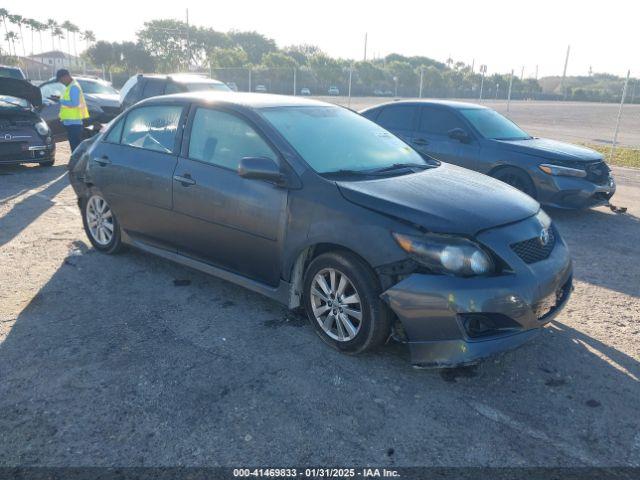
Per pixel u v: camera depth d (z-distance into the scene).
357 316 3.42
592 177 7.39
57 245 5.62
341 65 65.31
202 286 4.66
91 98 15.30
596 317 4.32
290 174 3.68
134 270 4.98
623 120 31.84
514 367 3.51
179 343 3.68
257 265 3.95
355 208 3.36
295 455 2.63
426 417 2.96
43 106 11.79
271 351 3.60
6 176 9.09
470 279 3.08
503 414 3.01
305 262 3.78
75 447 2.64
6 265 5.02
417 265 3.12
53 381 3.19
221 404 3.01
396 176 3.84
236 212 3.93
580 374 3.45
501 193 3.74
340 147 4.07
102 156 5.02
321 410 2.99
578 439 2.82
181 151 4.38
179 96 4.62
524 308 3.17
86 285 4.62
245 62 67.19
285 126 4.00
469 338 3.10
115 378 3.23
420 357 3.19
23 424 2.80
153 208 4.58
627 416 3.02
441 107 8.48
